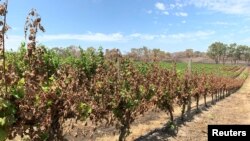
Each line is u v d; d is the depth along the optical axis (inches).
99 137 411.5
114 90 356.5
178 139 478.3
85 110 267.4
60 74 247.6
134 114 378.9
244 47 6279.5
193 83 715.4
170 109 515.5
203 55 6190.9
